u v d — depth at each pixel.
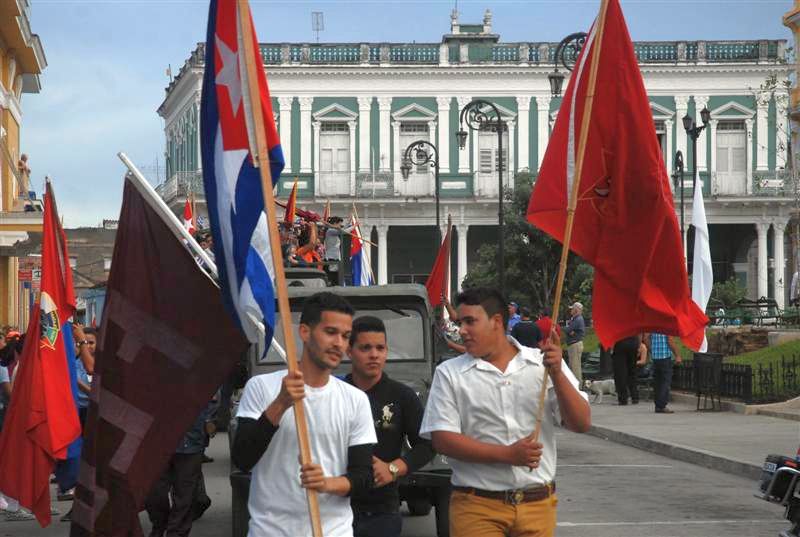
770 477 9.41
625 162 6.93
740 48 63.75
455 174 63.88
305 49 63.66
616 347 24.89
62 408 11.66
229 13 6.25
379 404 7.32
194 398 7.60
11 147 39.56
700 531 11.27
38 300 11.62
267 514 5.62
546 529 6.41
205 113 6.45
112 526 7.60
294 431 5.62
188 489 10.57
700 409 23.12
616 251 7.01
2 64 37.09
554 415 6.49
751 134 63.28
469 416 6.41
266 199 5.59
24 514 13.03
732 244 64.44
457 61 63.91
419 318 12.05
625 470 16.02
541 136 64.06
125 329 7.70
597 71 6.93
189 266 7.69
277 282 5.49
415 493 10.58
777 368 23.81
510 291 47.22
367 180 63.62
